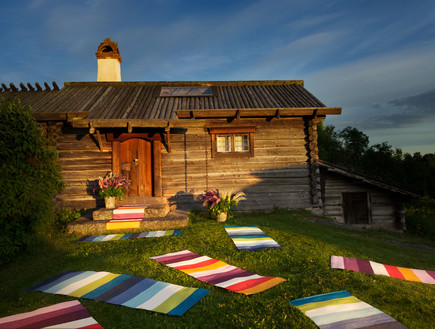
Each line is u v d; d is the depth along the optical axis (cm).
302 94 1042
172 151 912
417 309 302
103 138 891
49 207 563
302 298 320
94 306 306
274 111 870
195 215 844
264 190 923
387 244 616
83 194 869
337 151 2423
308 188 934
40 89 1070
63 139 883
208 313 289
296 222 761
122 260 455
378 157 2522
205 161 916
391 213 1020
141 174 898
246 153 926
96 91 1061
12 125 517
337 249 527
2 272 413
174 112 895
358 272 410
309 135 938
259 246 526
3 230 457
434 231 1143
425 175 2556
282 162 934
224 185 912
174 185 904
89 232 661
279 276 391
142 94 1038
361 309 293
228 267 423
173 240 570
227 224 721
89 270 416
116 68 1221
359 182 1007
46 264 447
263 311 292
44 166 565
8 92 1048
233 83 1155
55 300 322
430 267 473
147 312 293
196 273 396
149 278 379
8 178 484
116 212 718
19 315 284
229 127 912
